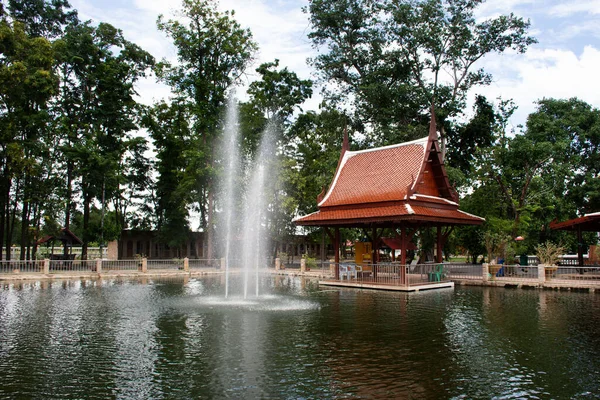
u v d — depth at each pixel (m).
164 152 54.41
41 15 44.09
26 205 42.75
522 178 43.12
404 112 43.34
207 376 10.62
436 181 32.19
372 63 46.12
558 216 46.06
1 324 16.80
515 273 32.53
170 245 53.56
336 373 10.84
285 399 9.18
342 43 46.59
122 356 12.34
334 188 34.19
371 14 45.12
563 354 12.59
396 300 23.61
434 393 9.55
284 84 52.97
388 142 41.88
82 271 38.16
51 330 15.70
